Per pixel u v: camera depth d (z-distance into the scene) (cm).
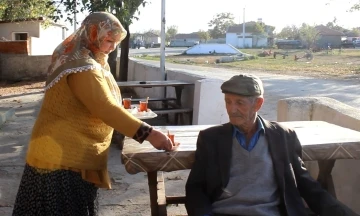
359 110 379
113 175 555
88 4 1036
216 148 268
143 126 252
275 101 1179
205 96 739
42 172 250
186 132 335
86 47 252
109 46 255
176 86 826
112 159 625
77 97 247
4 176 554
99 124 259
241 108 258
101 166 265
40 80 1938
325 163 319
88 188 263
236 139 269
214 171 266
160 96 1035
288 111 424
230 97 261
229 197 266
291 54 5069
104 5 1006
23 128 862
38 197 252
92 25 250
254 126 269
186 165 277
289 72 2414
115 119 245
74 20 1098
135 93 1345
